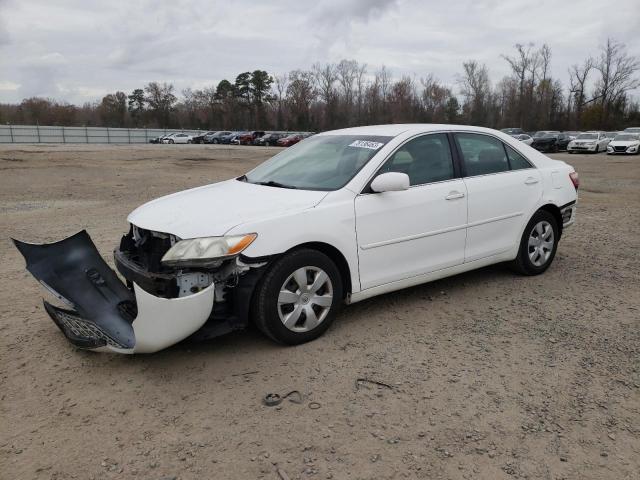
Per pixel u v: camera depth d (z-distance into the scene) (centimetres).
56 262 431
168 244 373
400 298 496
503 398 325
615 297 502
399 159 448
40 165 2059
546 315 456
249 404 319
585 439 285
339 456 271
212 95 10262
